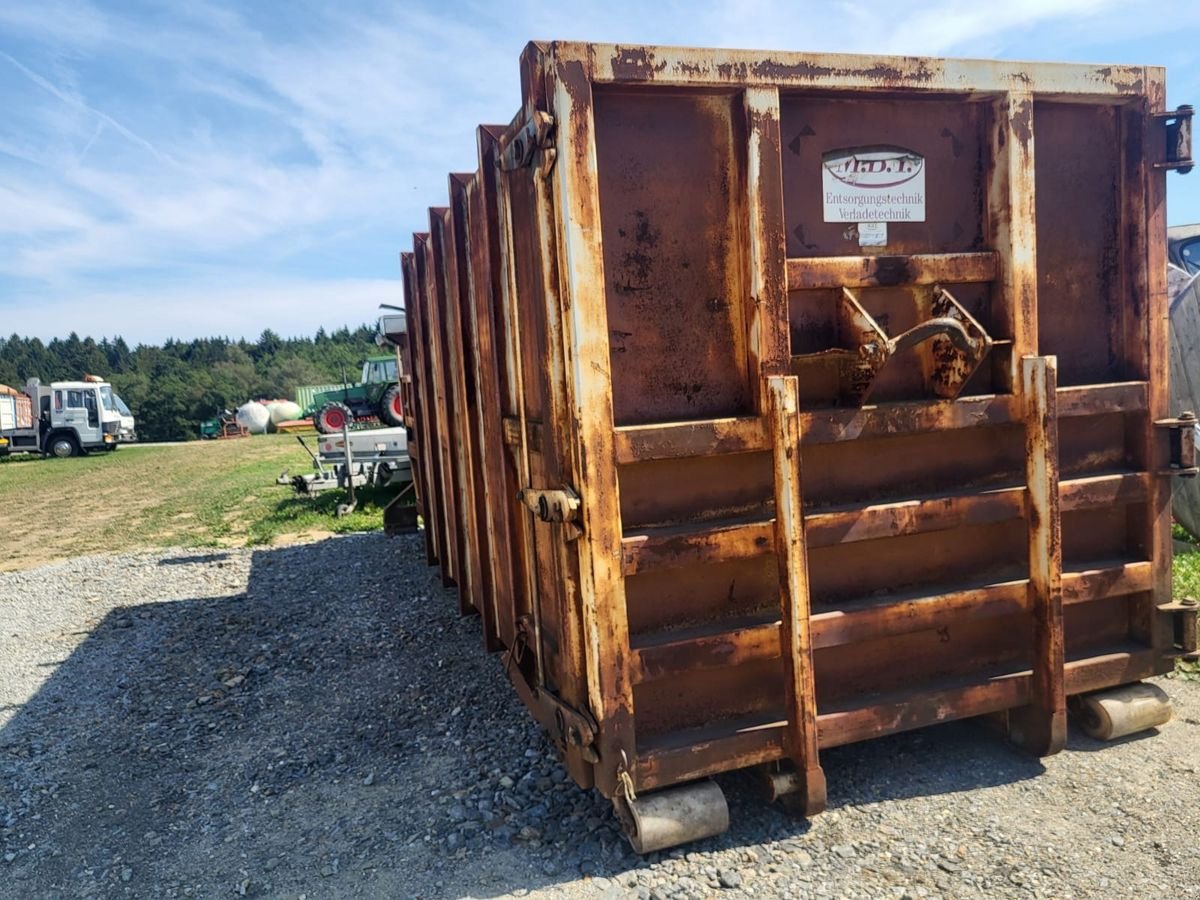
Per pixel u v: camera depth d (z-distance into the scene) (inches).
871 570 112.2
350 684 173.6
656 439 96.3
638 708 102.7
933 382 111.4
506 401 124.6
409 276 241.3
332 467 523.8
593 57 91.9
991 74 108.2
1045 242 119.4
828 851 101.7
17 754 148.7
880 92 104.9
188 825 121.4
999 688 115.4
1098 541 125.5
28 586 294.0
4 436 1139.3
